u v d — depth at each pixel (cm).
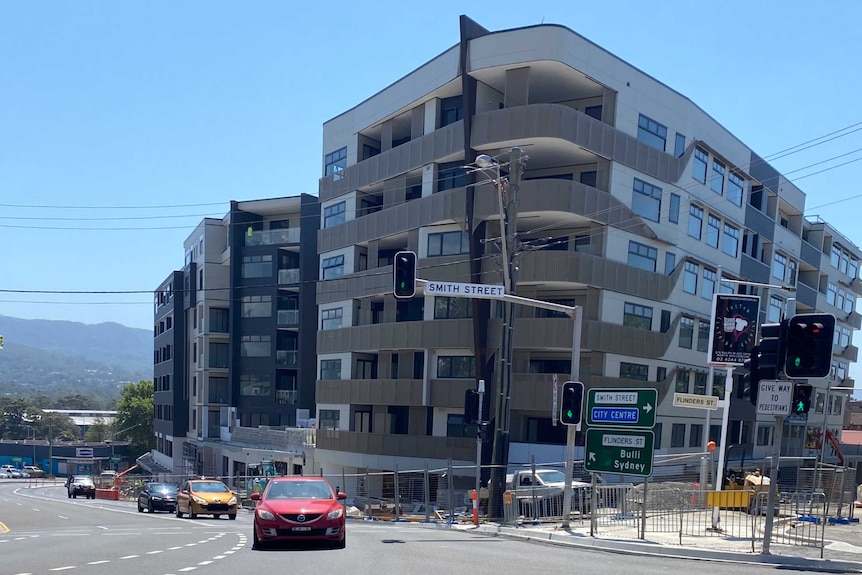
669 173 3522
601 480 2634
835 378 5947
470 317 3344
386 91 3866
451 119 3569
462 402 3344
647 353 3375
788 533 1551
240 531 1973
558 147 3158
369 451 3716
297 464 4312
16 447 11112
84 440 13738
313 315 5147
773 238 4725
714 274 3994
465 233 3375
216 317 5888
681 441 3694
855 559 1280
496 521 2280
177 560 1238
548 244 3147
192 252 6456
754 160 4397
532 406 3116
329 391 4075
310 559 1240
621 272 3250
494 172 3147
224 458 5356
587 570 1152
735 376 4350
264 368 5319
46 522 2631
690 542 1505
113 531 2030
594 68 3183
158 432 7550
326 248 4231
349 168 4091
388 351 3750
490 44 3173
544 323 3116
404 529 2142
